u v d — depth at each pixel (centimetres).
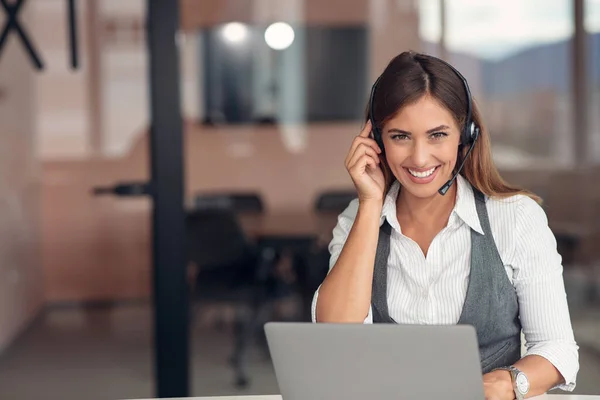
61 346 596
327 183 827
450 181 265
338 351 217
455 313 274
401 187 283
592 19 737
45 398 584
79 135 579
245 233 687
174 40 568
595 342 693
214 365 651
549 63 752
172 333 579
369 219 273
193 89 812
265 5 816
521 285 271
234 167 815
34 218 589
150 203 576
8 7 570
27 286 594
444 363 212
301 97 824
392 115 258
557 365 261
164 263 575
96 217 585
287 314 692
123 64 575
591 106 739
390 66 265
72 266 592
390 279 280
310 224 742
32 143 582
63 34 573
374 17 825
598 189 738
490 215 273
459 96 259
